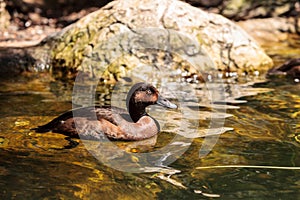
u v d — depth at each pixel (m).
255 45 9.98
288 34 13.12
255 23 13.32
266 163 5.38
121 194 4.71
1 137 6.01
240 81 8.85
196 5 13.41
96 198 4.63
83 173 5.11
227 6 13.41
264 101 7.56
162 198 4.64
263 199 4.62
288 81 8.74
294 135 6.16
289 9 13.50
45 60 9.71
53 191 4.73
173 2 9.75
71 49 9.52
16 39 11.65
